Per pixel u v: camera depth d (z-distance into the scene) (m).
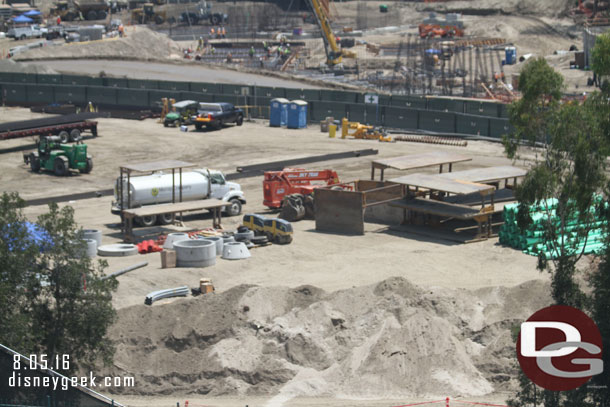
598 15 148.62
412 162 44.62
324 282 32.84
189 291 31.56
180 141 70.25
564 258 26.50
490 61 135.50
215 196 44.44
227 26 180.12
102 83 92.38
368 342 25.50
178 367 25.08
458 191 38.97
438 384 23.78
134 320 26.97
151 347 25.92
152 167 41.22
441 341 25.05
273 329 26.22
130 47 134.00
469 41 143.75
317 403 23.09
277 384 24.25
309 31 174.50
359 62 136.50
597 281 25.23
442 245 38.69
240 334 26.22
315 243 39.25
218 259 36.22
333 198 41.41
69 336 23.75
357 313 27.27
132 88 90.88
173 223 42.53
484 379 24.28
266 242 38.62
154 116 83.31
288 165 59.53
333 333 26.33
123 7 186.88
